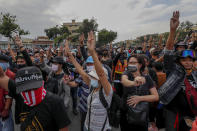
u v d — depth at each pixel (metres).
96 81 1.94
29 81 1.28
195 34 4.16
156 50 4.81
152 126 3.09
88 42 1.69
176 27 2.07
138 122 1.95
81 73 2.50
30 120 1.33
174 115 2.11
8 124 2.25
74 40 49.88
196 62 2.04
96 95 1.93
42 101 1.34
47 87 2.60
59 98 1.42
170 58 2.17
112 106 1.92
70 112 4.40
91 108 1.95
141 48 6.54
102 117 1.89
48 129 1.36
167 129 2.17
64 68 3.24
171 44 2.16
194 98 1.92
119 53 4.64
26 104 1.38
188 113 2.03
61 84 3.04
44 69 2.68
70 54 2.72
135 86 2.12
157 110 2.88
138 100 2.01
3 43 30.20
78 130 3.46
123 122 2.21
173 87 2.05
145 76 2.23
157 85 3.01
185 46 3.38
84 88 2.68
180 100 2.04
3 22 21.34
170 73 2.18
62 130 1.38
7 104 2.15
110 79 2.37
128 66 2.30
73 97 4.29
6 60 2.61
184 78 1.99
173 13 2.06
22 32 22.78
